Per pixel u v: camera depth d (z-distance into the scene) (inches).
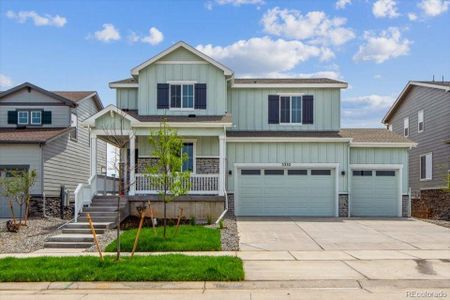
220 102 981.2
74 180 1175.0
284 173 979.3
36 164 992.2
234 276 433.4
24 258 515.2
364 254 559.5
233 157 976.9
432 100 1201.4
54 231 740.7
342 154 976.3
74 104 1143.0
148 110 981.2
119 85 1015.0
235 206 969.5
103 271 445.1
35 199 984.9
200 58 983.6
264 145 976.9
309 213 973.8
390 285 416.2
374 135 1042.7
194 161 970.1
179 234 660.7
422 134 1258.6
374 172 992.9
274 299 372.5
